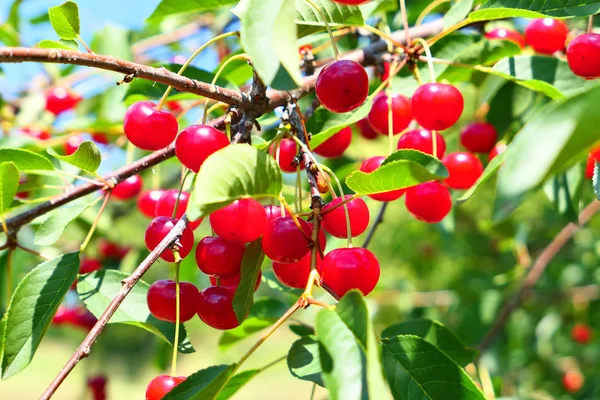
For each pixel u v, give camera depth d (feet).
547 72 1.28
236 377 1.13
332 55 1.86
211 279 1.20
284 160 1.30
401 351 1.05
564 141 0.66
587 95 0.71
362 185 1.02
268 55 0.95
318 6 1.20
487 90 1.64
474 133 1.49
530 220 2.86
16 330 1.15
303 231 1.03
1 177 1.16
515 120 1.50
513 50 1.34
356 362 0.92
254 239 1.08
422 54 1.45
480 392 1.01
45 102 2.31
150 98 1.39
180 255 1.13
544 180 0.70
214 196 0.95
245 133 1.15
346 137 1.36
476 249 2.90
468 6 1.30
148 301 1.14
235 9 1.12
